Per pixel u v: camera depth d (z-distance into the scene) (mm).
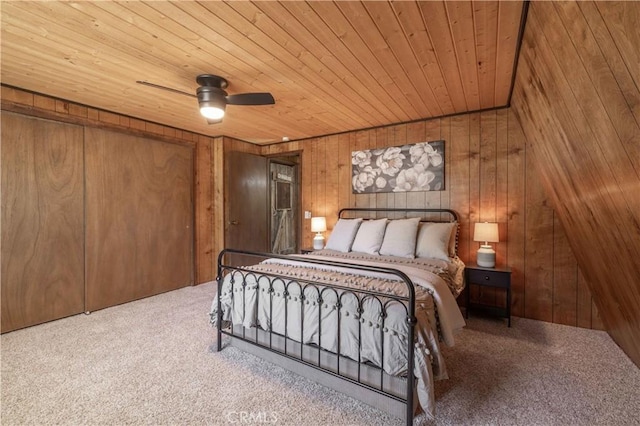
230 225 4484
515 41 1862
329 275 2115
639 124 983
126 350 2342
